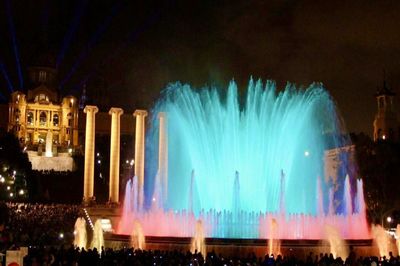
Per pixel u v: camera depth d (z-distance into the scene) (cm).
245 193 5444
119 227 5603
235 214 4222
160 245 3588
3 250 2333
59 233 4897
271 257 2627
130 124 14888
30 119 14338
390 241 4050
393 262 2573
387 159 8056
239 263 2483
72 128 14575
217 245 3488
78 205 6938
